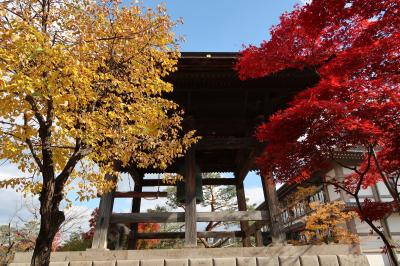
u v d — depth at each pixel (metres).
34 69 4.96
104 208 8.71
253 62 7.30
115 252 8.01
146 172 13.72
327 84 5.71
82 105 6.12
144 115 6.72
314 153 6.05
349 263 8.02
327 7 5.59
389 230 18.47
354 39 6.63
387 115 5.18
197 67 8.78
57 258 7.92
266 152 6.53
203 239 17.14
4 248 10.10
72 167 6.15
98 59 6.43
